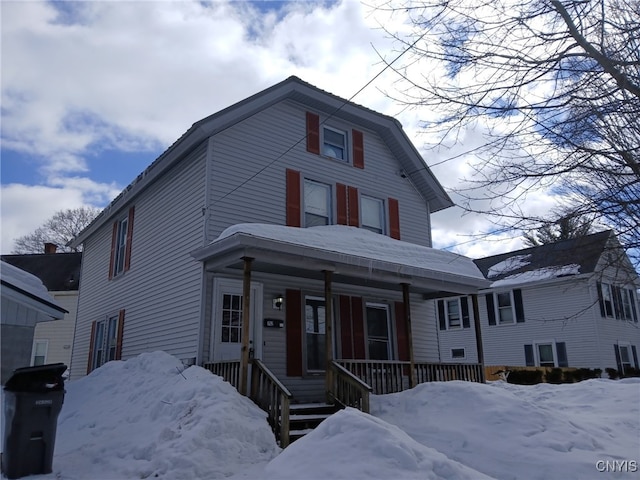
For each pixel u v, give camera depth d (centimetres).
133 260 1382
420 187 1530
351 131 1402
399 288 1308
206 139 1119
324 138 1348
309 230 1037
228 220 1086
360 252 1041
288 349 1090
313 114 1323
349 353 1205
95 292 1656
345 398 924
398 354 1309
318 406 919
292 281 1143
